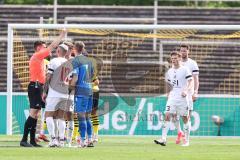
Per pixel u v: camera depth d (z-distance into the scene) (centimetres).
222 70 7550
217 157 3669
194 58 7256
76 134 4731
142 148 4328
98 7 9356
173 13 9269
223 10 9288
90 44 7356
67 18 9162
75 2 13112
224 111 5991
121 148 4312
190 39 7225
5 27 9119
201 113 5991
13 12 9231
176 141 4847
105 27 5684
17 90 7931
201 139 5538
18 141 4950
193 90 4812
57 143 4409
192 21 9244
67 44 4338
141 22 9181
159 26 5712
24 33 7244
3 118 6019
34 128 4434
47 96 4372
